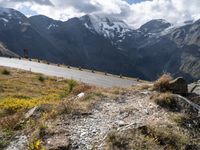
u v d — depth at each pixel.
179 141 11.94
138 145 11.00
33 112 15.69
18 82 41.56
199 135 13.17
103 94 18.86
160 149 10.92
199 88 20.84
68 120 14.14
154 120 13.91
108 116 14.70
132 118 14.34
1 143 12.57
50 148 11.11
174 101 16.23
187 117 14.34
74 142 11.67
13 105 20.45
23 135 13.21
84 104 16.44
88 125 13.41
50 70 100.75
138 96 18.58
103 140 11.58
